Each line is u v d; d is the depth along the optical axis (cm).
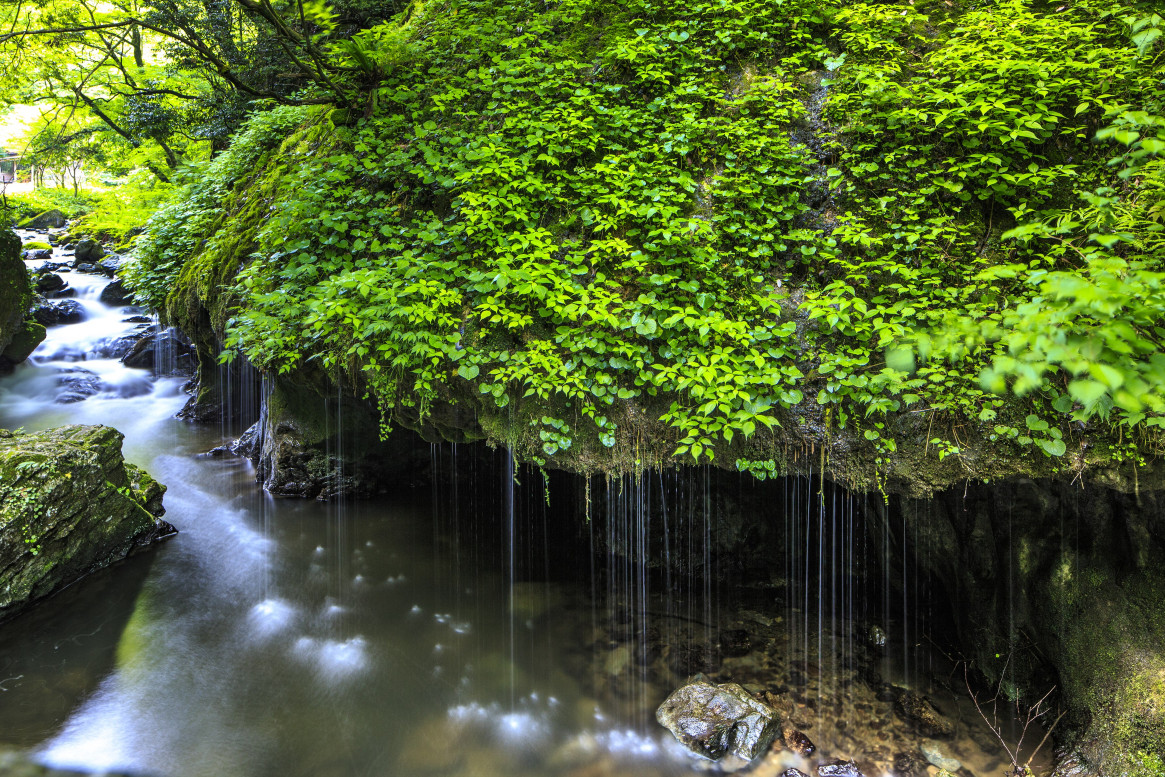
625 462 415
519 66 563
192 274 773
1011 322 222
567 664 478
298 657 487
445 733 411
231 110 1070
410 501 754
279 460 750
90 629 516
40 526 536
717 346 391
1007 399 347
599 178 472
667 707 416
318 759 389
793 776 366
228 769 381
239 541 667
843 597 520
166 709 430
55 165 1688
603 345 396
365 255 521
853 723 404
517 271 403
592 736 406
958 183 416
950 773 362
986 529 408
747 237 435
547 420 415
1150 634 334
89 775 374
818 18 521
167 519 711
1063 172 385
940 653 459
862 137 459
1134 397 188
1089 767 331
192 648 496
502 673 468
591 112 515
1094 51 404
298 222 546
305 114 805
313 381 593
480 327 432
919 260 406
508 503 682
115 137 1672
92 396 1112
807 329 405
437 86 601
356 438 742
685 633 507
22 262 1127
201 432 996
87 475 583
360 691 450
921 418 361
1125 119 242
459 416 476
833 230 429
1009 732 385
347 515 720
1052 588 379
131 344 1273
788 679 448
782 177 448
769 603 538
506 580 598
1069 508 366
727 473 545
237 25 986
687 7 557
